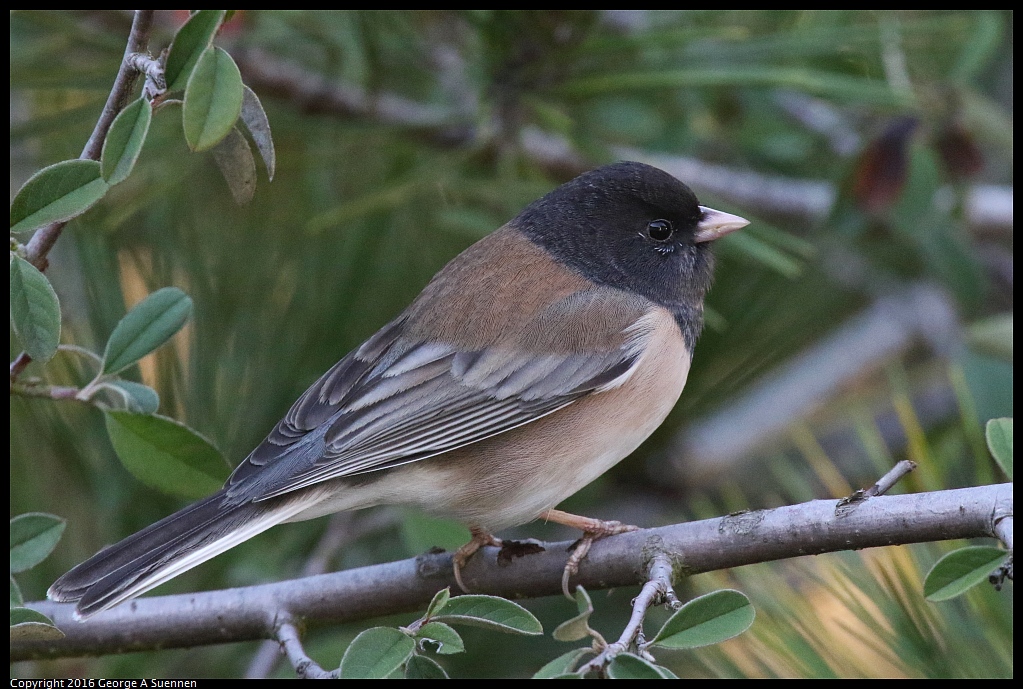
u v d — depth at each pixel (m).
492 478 7.00
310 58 8.78
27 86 7.66
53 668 7.23
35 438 7.23
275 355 8.05
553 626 7.89
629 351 7.19
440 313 7.31
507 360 7.11
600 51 7.79
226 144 4.90
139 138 4.48
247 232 8.30
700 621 4.75
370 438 6.87
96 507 7.41
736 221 7.84
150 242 7.98
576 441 7.10
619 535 6.44
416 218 8.68
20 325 4.71
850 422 10.47
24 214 4.69
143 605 6.41
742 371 9.34
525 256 7.62
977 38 8.53
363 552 8.52
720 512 9.47
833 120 9.75
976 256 9.62
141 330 5.60
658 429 9.26
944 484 6.00
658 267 7.68
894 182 8.61
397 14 8.30
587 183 7.79
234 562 8.01
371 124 8.59
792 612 5.62
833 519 5.57
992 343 10.19
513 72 8.02
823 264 9.98
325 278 8.35
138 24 4.67
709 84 7.62
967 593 5.33
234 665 7.71
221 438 7.59
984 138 9.16
